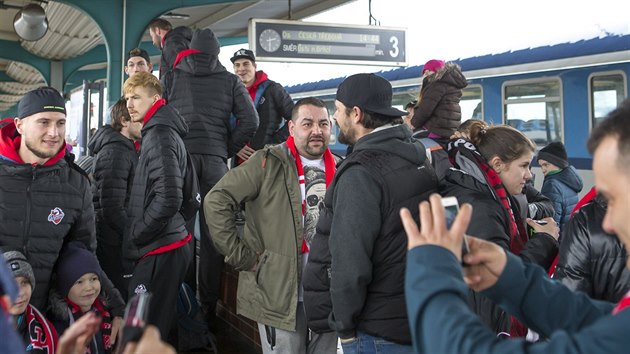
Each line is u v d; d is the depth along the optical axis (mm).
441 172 2975
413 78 11156
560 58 8391
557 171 5551
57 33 18969
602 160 1139
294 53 10664
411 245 1197
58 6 15172
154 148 3732
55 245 3104
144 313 1104
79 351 1238
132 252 3889
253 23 10391
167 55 5496
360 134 2633
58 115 3043
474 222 2484
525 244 2793
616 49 7691
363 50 11086
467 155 2707
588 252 2160
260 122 5918
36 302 3041
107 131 4562
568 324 1359
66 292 3100
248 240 3352
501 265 1352
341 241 2393
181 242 3980
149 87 3828
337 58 10922
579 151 8422
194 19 15664
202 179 4938
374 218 2395
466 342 1044
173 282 3945
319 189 3369
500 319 2609
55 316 3115
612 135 1124
